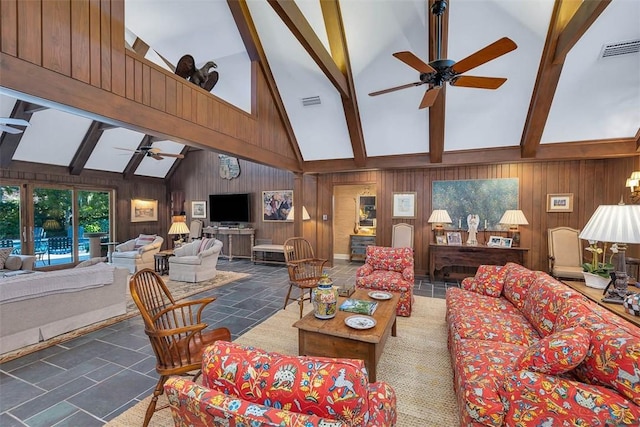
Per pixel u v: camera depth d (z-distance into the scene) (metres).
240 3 4.07
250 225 8.28
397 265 4.15
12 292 2.75
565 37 3.29
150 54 5.51
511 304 2.77
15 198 6.31
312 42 3.50
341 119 5.31
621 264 2.19
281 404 0.93
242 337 3.10
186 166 9.16
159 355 1.80
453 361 2.30
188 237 8.84
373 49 4.17
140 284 2.11
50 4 2.06
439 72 2.81
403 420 1.89
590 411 1.24
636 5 3.02
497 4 3.40
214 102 3.75
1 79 1.82
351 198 8.36
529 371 1.38
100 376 2.41
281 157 5.53
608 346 1.27
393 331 3.09
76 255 7.26
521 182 5.38
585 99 4.07
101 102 2.39
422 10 3.60
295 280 3.82
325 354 2.26
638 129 4.27
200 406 0.92
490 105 4.50
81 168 7.05
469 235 5.51
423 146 5.43
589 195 5.01
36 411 1.98
